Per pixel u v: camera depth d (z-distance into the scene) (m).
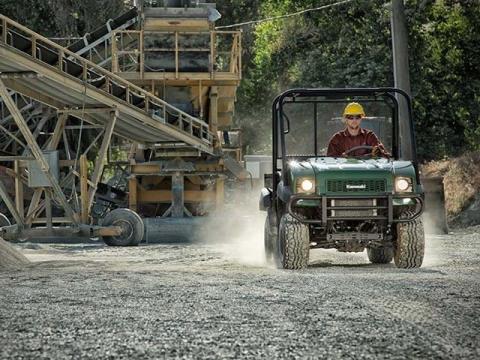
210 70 69.94
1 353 12.41
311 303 17.22
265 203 32.44
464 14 101.56
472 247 43.50
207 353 12.37
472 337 13.17
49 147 61.31
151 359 12.01
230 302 17.62
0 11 101.62
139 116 61.44
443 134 102.50
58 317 15.67
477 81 102.31
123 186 80.12
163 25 69.00
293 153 32.78
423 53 101.38
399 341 12.92
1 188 57.94
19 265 31.31
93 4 103.06
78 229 57.03
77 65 58.56
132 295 19.09
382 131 42.28
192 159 71.69
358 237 29.61
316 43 109.50
